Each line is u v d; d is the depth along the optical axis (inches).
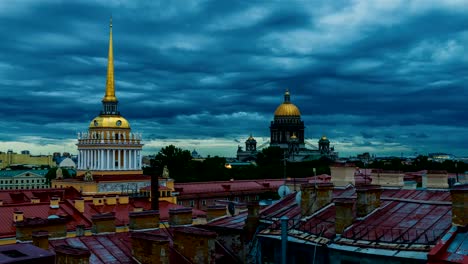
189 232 1342.3
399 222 1322.6
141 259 1289.4
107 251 1379.2
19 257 979.3
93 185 5738.2
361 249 1221.1
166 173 6535.4
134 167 6702.8
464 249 1088.8
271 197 7416.3
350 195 1680.6
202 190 7214.6
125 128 6707.7
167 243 1251.8
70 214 3469.5
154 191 2527.1
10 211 3316.9
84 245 1403.8
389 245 1201.4
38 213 3378.4
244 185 7731.3
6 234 2847.0
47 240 1294.3
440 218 1290.6
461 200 1177.4
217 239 1669.5
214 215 1872.5
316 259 1311.5
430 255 1072.2
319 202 1550.2
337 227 1342.3
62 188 5428.2
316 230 1393.9
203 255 1311.5
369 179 2383.1
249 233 1585.9
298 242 1355.8
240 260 1587.1
